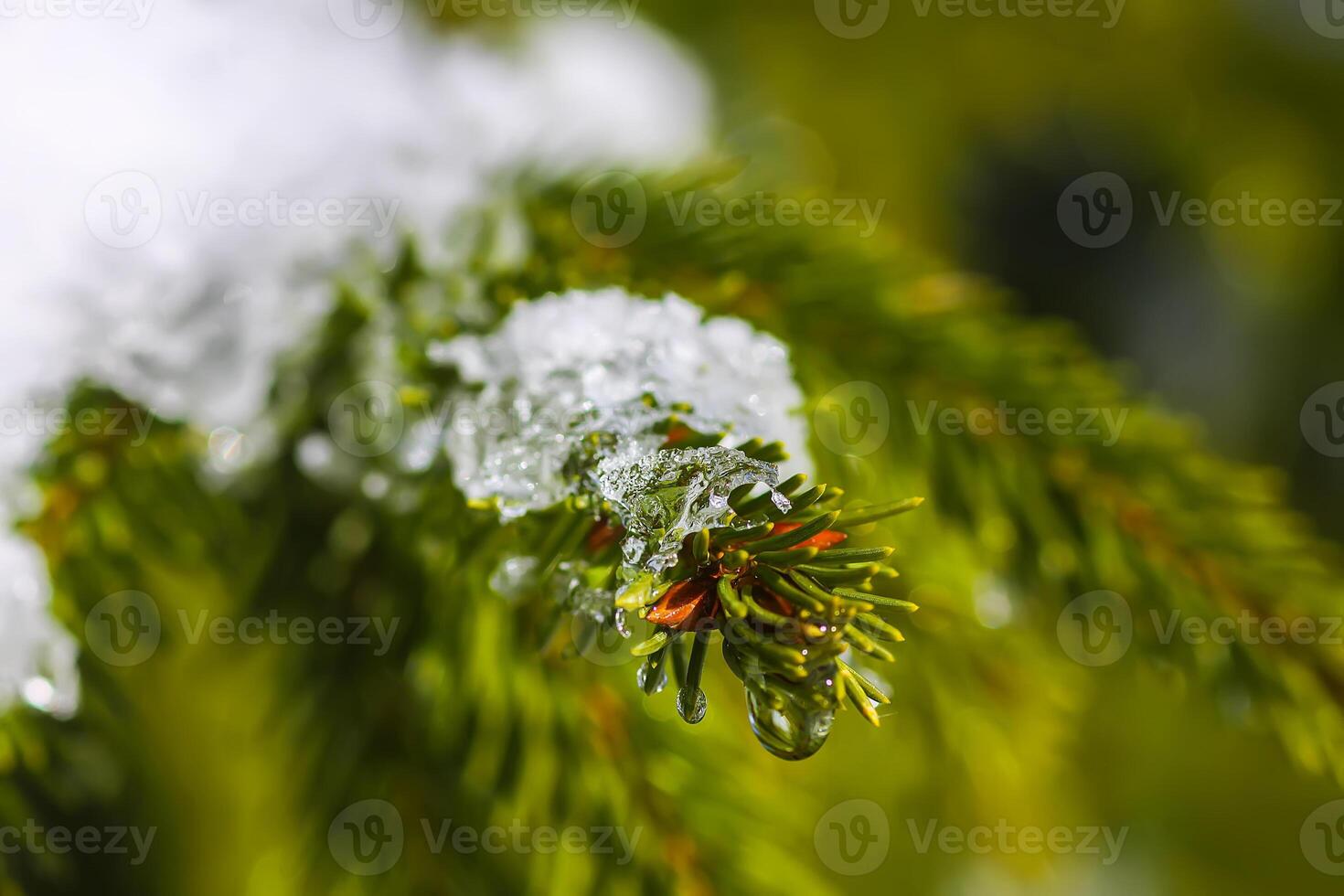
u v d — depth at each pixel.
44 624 0.25
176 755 0.32
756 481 0.20
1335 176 0.62
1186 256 0.75
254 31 0.29
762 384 0.23
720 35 0.54
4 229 0.26
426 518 0.24
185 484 0.25
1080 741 0.51
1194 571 0.25
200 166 0.27
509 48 0.41
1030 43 0.57
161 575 0.29
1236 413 0.77
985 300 0.27
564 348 0.23
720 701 0.26
